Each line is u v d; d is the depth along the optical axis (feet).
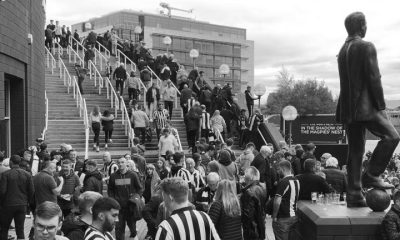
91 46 100.99
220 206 20.66
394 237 18.58
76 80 78.33
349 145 22.45
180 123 73.46
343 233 19.75
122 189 32.09
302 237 22.81
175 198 15.02
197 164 38.99
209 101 75.10
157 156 60.29
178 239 14.44
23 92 50.39
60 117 71.31
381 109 21.09
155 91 70.95
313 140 98.32
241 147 70.59
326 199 24.90
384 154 21.09
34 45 55.16
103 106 76.33
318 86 222.28
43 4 63.93
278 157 37.60
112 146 64.64
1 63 42.91
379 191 21.02
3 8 42.75
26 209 31.99
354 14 21.61
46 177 30.96
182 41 372.79
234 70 404.16
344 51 21.63
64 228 15.99
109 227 14.33
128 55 104.99
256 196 24.09
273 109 233.55
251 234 23.89
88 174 31.40
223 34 403.75
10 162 31.94
